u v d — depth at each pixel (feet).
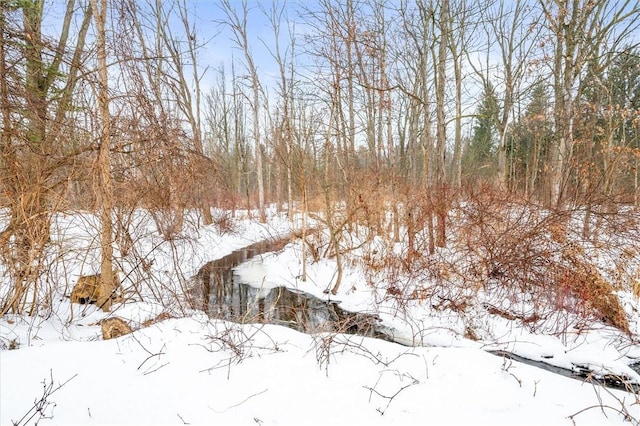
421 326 20.22
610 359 15.71
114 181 18.16
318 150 28.32
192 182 21.61
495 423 8.93
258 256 39.47
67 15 28.91
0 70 14.85
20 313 16.31
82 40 28.09
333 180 29.84
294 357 11.95
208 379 10.47
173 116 20.80
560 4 30.07
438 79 30.48
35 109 15.44
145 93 18.28
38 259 16.17
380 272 27.81
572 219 24.71
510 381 11.02
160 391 9.84
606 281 19.49
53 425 8.16
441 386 10.41
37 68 17.15
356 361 11.89
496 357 12.79
